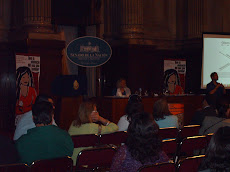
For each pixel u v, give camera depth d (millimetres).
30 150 3090
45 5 9445
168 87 11312
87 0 10578
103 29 11484
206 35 11148
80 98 7598
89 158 3586
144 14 11961
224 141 1915
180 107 8367
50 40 9234
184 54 12516
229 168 1909
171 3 12625
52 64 9453
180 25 12719
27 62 8828
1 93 9484
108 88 11148
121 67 11086
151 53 11875
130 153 2580
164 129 4609
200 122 5012
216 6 12961
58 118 7473
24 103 8734
